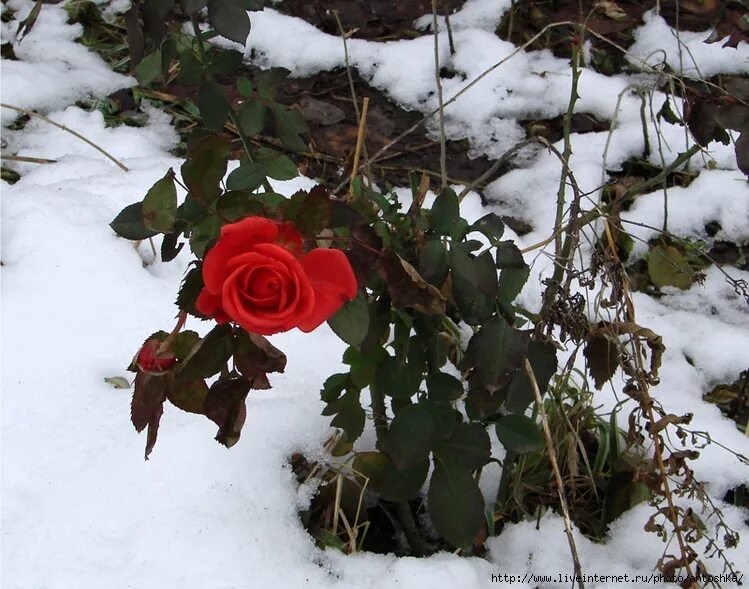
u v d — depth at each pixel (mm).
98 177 1839
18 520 1476
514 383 1396
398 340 1392
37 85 2057
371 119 2066
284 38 2191
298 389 1587
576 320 1396
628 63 2168
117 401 1573
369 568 1468
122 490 1495
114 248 1737
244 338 1266
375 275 1365
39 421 1553
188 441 1529
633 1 2301
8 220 1771
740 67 2127
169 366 1296
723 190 1878
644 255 1819
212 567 1446
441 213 1359
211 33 1481
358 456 1476
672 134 1985
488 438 1427
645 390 1424
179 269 1748
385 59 2162
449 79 2133
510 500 1541
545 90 2094
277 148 1986
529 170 1945
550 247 1801
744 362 1699
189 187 1262
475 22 2258
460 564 1462
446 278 1360
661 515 1528
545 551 1503
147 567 1444
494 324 1363
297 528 1486
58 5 2271
